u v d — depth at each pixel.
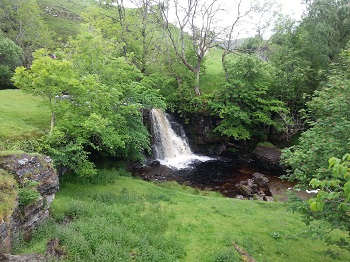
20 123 17.89
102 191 16.16
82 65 18.09
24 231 9.83
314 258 11.88
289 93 28.08
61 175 16.61
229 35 30.02
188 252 11.52
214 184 22.72
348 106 9.92
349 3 26.25
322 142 9.61
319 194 5.18
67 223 11.59
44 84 14.48
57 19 49.28
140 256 10.45
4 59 29.53
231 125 28.02
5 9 36.41
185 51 33.88
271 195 21.19
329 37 26.75
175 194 17.80
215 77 34.91
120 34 29.70
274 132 29.14
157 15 30.59
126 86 20.08
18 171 11.00
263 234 13.49
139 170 23.56
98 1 33.72
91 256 9.62
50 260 8.50
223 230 13.49
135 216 13.55
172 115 31.08
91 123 14.59
